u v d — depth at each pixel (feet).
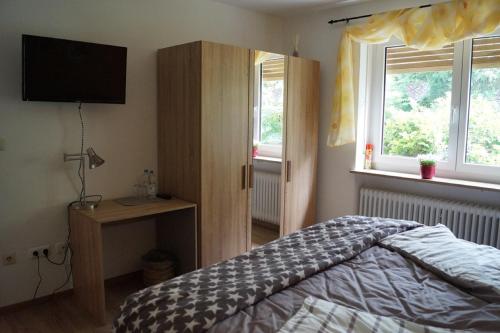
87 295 8.84
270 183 11.37
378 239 7.17
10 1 8.10
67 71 8.35
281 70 11.25
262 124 10.87
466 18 9.12
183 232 10.04
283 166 11.69
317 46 12.71
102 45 8.77
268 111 11.00
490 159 10.07
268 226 11.49
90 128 9.46
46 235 9.09
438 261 6.07
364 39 11.06
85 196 9.55
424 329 4.37
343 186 12.46
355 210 12.27
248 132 10.50
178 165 10.12
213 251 10.05
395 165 11.77
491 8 8.80
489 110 9.95
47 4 8.56
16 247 8.71
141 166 10.44
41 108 8.71
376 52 11.84
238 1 11.53
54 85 8.23
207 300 4.89
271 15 13.16
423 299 5.21
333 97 11.93
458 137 10.45
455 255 6.21
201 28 11.27
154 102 10.50
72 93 8.49
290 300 5.13
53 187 9.06
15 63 8.27
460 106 10.33
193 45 9.29
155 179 10.74
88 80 8.68
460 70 10.23
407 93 11.40
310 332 4.27
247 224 10.83
